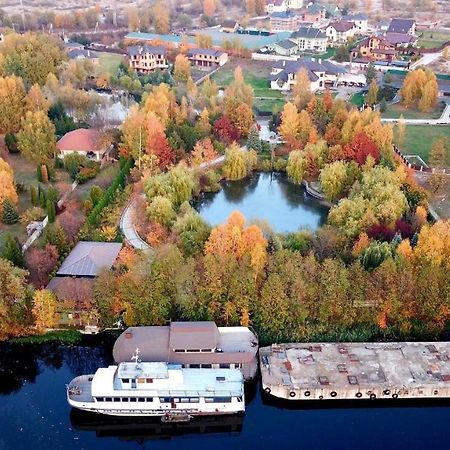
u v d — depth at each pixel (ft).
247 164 577.43
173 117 628.28
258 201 541.75
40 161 558.15
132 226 466.70
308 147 566.36
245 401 328.49
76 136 587.27
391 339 359.46
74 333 362.74
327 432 308.19
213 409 309.42
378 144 561.84
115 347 335.67
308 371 328.08
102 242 435.94
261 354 339.57
